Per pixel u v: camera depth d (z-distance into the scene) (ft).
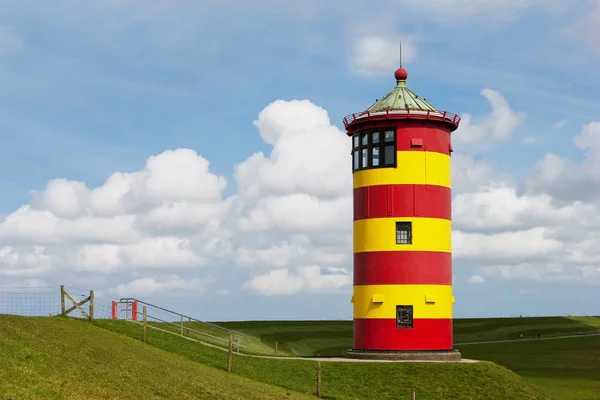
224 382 112.98
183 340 146.10
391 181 155.43
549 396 135.95
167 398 92.48
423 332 151.33
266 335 258.16
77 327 128.67
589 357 219.20
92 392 84.84
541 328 325.01
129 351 119.03
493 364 145.79
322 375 134.62
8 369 83.30
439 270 154.51
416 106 159.84
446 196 158.92
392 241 153.99
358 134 161.58
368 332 154.10
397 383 132.67
